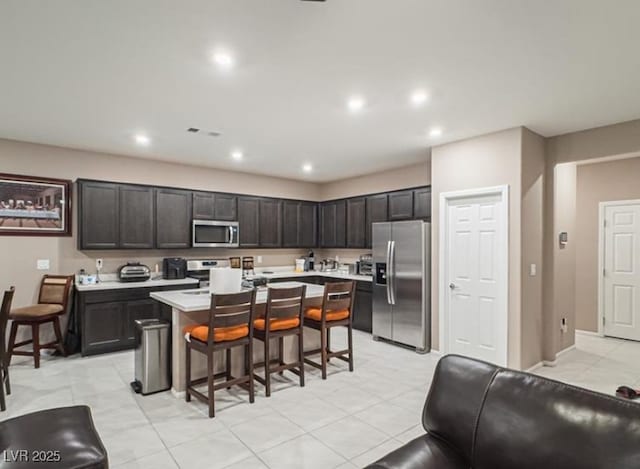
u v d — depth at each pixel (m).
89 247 4.70
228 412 3.03
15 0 1.85
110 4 1.89
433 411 1.70
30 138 4.34
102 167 5.04
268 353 3.37
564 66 2.58
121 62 2.52
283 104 3.29
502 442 1.46
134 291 4.75
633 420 1.27
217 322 2.99
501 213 4.00
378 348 4.91
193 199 5.63
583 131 4.05
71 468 1.54
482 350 4.16
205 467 2.29
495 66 2.58
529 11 1.96
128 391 3.44
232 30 2.14
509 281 3.93
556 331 4.47
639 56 2.43
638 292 5.29
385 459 1.49
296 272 6.82
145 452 2.45
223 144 4.61
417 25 2.09
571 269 4.89
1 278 4.32
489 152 4.11
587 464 1.26
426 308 4.76
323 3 1.88
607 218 5.54
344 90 2.99
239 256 6.46
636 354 4.70
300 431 2.73
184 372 3.37
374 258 5.41
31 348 4.48
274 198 6.63
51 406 3.12
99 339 4.49
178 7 1.92
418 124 3.81
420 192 5.40
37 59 2.47
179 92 3.02
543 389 1.51
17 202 4.44
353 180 6.85
